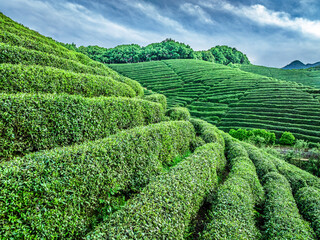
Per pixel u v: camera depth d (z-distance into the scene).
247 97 51.19
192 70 87.81
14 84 7.95
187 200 6.05
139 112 12.14
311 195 10.52
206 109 49.94
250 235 5.81
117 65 108.56
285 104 43.66
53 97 7.41
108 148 6.31
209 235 5.43
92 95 11.75
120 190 6.58
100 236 4.03
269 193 10.30
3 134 5.75
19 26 21.12
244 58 188.25
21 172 4.09
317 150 24.20
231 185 8.57
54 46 19.56
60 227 4.38
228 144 18.03
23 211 3.87
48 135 6.92
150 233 4.32
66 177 4.81
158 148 9.09
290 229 6.71
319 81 78.44
